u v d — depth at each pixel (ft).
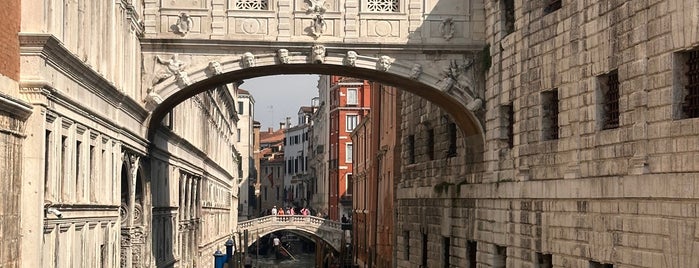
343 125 353.10
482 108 108.78
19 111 66.28
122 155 99.14
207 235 200.44
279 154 549.54
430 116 134.31
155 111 110.01
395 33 108.06
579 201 83.97
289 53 107.04
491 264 106.52
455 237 121.49
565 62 87.25
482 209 110.22
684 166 68.18
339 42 107.24
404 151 151.53
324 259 291.99
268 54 107.04
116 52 94.27
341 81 353.10
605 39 79.56
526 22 96.37
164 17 106.01
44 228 70.38
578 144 84.43
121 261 106.22
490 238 106.93
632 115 75.05
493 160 106.32
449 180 124.57
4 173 64.08
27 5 68.23
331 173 367.04
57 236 73.72
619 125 77.30
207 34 106.22
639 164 73.67
